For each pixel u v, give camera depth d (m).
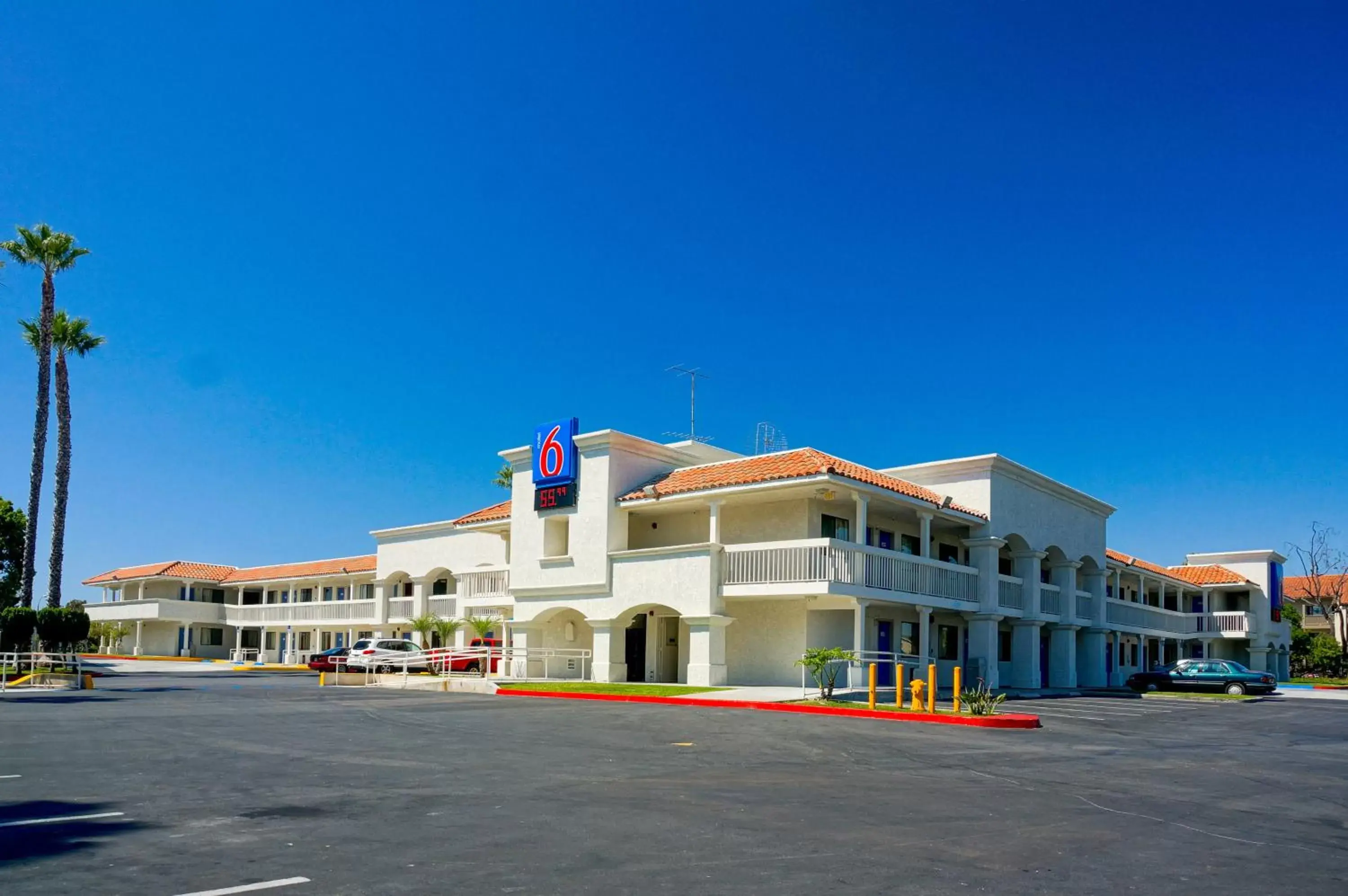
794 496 28.56
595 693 25.28
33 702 23.36
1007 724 19.08
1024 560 34.50
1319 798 10.98
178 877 6.58
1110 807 9.98
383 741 14.82
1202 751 15.66
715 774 11.66
